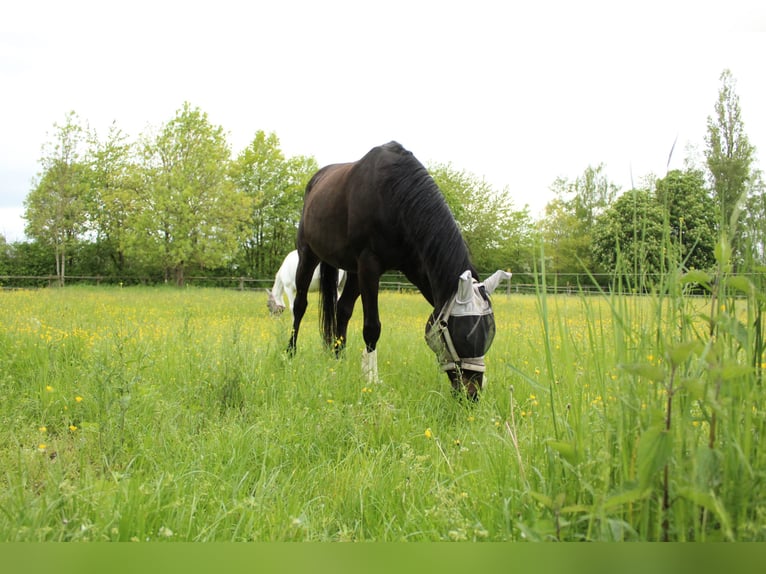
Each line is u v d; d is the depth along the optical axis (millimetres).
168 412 3391
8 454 2807
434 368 4910
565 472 1939
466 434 3189
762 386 1667
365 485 2547
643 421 1681
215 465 2740
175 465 2678
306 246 6410
